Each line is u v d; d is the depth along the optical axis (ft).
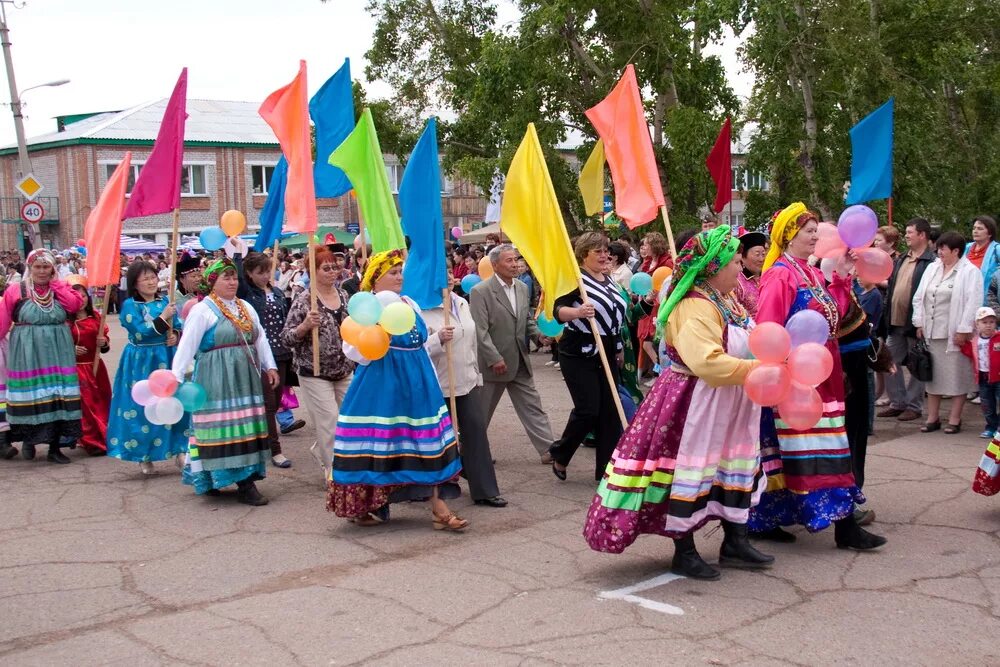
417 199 20.95
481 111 64.34
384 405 19.19
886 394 34.09
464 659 13.25
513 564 17.47
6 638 14.40
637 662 13.00
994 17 69.05
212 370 22.03
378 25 81.92
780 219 17.39
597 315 22.50
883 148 29.35
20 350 27.43
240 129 133.39
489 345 24.12
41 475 26.17
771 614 14.67
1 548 19.12
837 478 16.92
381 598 15.78
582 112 63.31
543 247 21.80
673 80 61.36
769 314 17.02
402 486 19.60
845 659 13.01
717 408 15.69
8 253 113.91
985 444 26.58
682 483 15.71
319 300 23.36
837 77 57.00
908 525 19.17
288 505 22.34
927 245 30.17
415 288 20.70
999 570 16.48
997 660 12.94
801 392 15.16
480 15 81.46
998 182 68.33
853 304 18.25
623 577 16.55
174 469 26.73
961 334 27.43
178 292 32.78
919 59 67.31
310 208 23.02
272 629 14.51
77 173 123.65
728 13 55.11
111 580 17.03
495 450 27.91
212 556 18.39
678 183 59.36
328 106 29.45
